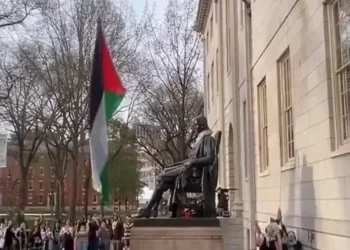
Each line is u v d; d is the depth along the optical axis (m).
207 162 10.57
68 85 35.31
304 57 12.03
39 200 96.69
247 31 20.59
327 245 10.41
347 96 9.67
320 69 10.77
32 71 37.09
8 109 43.50
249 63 20.25
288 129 14.23
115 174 64.38
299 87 12.55
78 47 35.22
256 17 18.33
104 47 9.88
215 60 33.25
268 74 16.17
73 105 35.88
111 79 9.84
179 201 10.76
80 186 88.50
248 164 19.78
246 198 21.14
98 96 9.76
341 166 9.55
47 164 97.06
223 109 28.61
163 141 46.34
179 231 10.12
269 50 15.99
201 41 42.19
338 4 10.06
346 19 9.64
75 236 24.69
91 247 23.86
